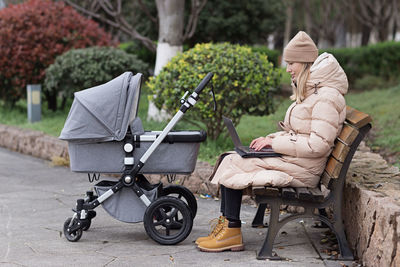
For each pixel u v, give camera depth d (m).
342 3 35.28
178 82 7.26
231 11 15.66
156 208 4.16
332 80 3.82
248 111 7.84
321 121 3.74
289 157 3.88
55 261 3.83
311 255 3.94
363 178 4.29
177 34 10.12
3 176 7.09
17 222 4.91
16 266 3.72
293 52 3.89
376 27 31.95
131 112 4.22
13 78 11.62
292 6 31.78
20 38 11.35
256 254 3.98
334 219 3.84
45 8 11.86
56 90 11.58
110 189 4.26
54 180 6.85
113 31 20.23
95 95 4.19
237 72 7.20
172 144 4.27
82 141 4.21
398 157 7.38
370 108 12.12
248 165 3.92
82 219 4.28
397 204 3.30
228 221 4.06
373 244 3.45
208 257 3.91
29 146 8.89
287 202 3.84
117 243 4.28
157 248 4.14
